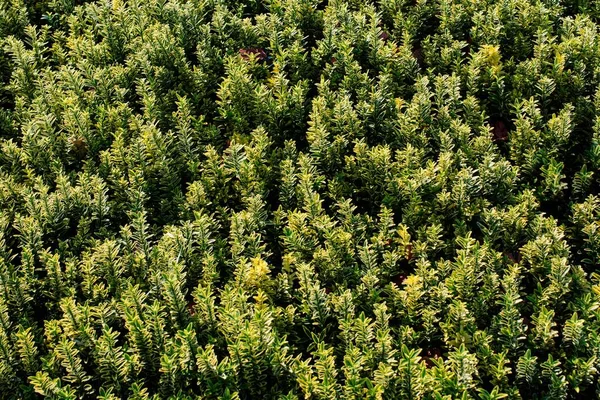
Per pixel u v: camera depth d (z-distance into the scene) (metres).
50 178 4.61
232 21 5.50
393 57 5.20
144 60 5.15
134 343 3.53
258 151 4.56
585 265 4.12
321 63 5.34
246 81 5.00
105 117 4.89
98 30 5.66
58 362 3.56
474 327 3.60
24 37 5.77
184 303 3.71
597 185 4.50
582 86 4.87
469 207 4.24
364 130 4.76
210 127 4.83
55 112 5.00
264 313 3.57
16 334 3.53
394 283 3.92
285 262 3.95
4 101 5.30
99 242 4.08
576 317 3.49
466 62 5.42
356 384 3.26
